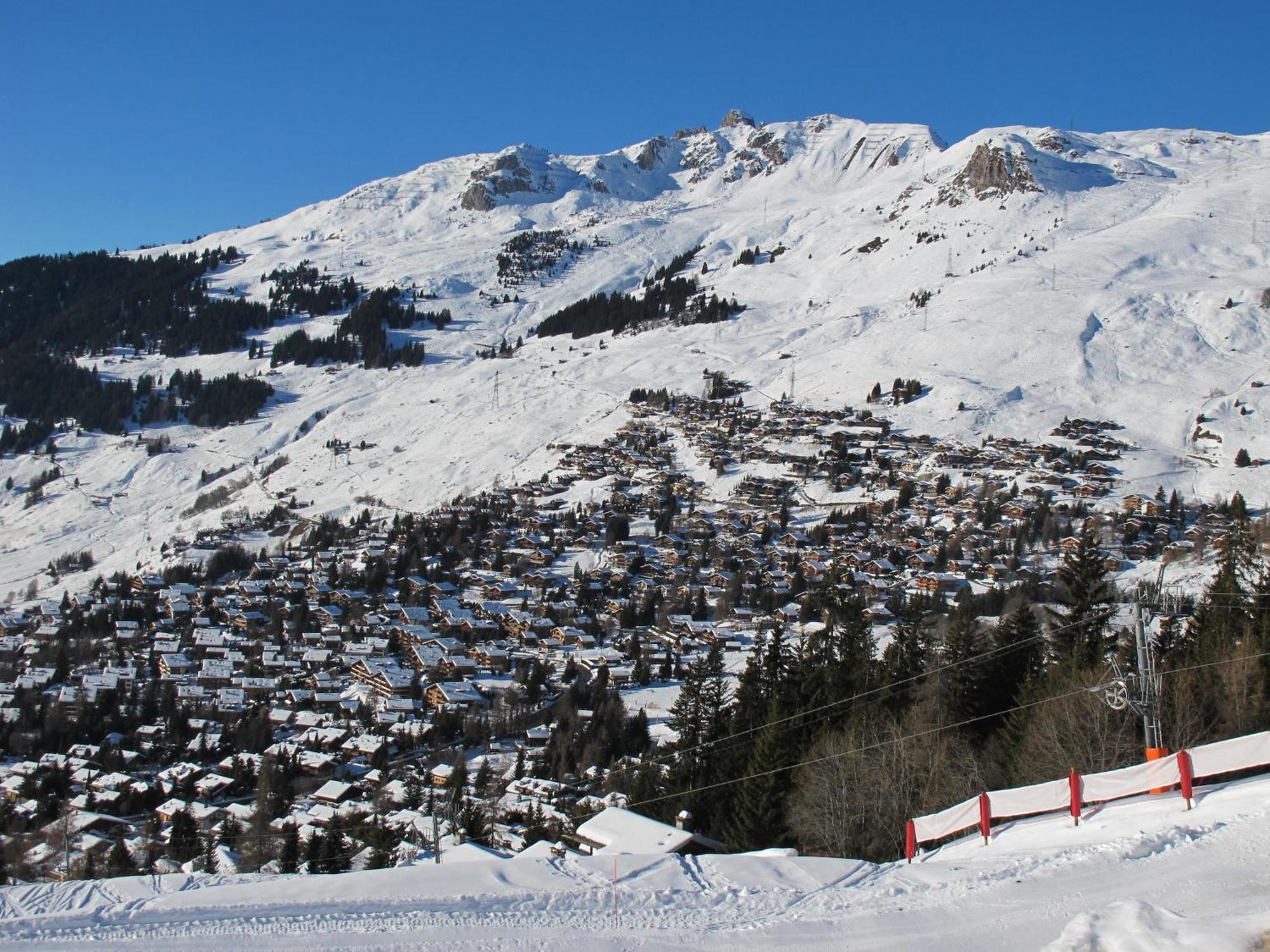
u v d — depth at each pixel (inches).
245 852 2240.4
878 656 3174.2
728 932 696.4
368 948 687.7
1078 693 1571.1
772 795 1718.8
